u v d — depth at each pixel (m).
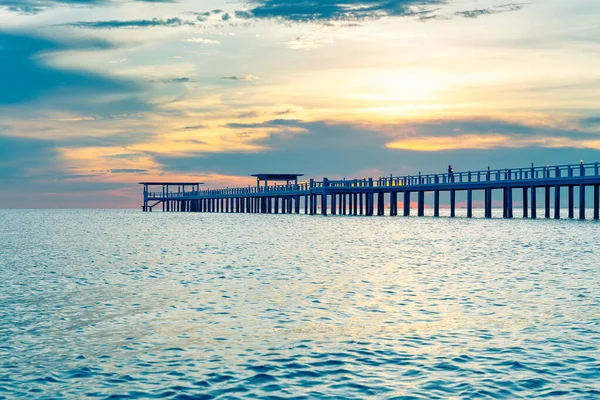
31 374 13.97
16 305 21.39
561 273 27.77
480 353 15.13
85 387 13.15
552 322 18.06
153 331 17.62
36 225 87.69
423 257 35.44
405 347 15.77
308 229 64.38
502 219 76.62
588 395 12.37
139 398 12.50
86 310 20.48
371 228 64.25
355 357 14.98
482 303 21.06
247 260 34.78
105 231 68.31
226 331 17.53
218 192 146.00
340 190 99.38
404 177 89.88
